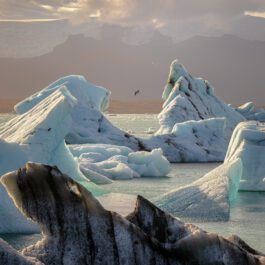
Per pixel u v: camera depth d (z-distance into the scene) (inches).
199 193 1422.2
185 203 1366.9
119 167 2354.8
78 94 3759.8
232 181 1576.0
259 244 1015.0
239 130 2026.3
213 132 3595.0
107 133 3501.5
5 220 1077.8
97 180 2110.0
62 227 454.0
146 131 7017.7
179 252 462.6
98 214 459.8
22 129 1792.6
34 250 449.4
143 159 2527.1
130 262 453.4
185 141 3447.3
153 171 2470.5
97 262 451.5
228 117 4751.5
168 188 2001.7
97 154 2652.6
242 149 1905.8
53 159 1795.0
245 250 476.4
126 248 455.5
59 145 1813.5
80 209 456.4
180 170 2785.4
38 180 454.0
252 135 1927.9
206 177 1573.6
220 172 1590.8
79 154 2741.1
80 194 458.0
